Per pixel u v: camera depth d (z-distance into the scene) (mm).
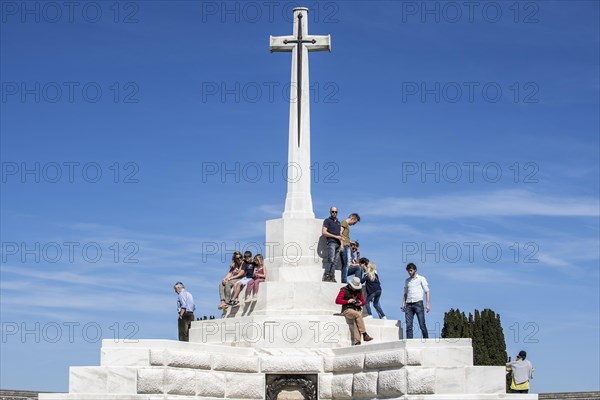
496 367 23766
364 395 24859
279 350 26500
